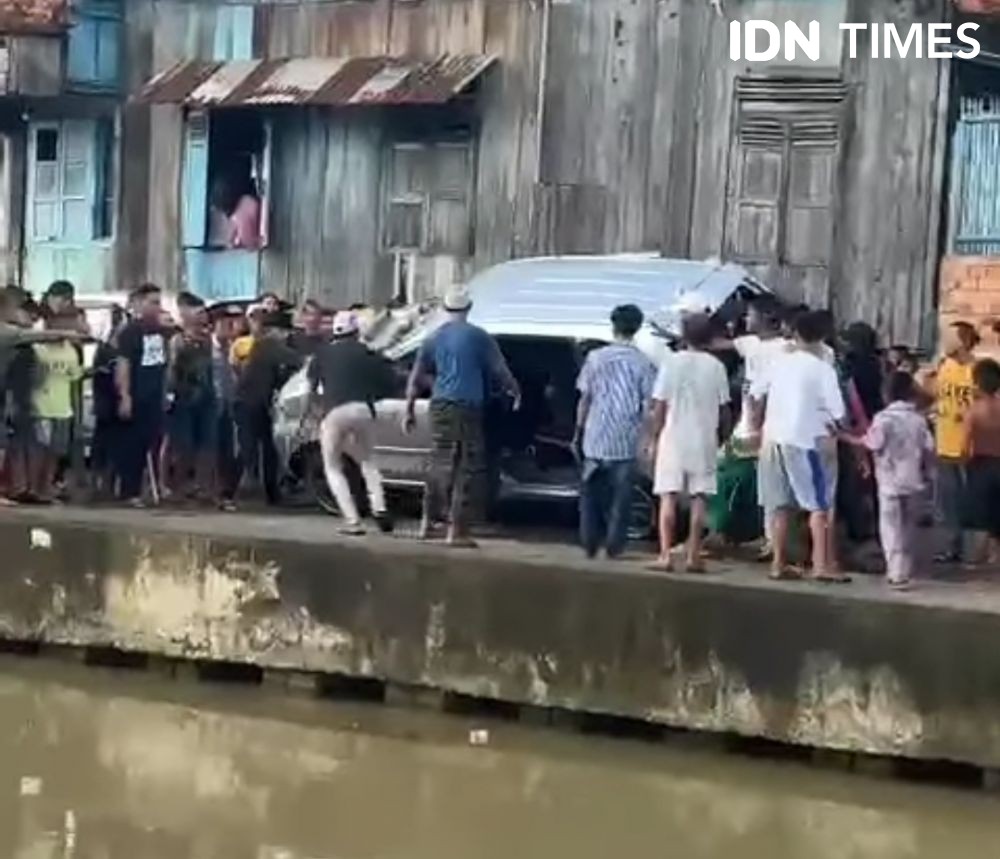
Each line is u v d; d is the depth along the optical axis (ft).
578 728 47.70
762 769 45.32
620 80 77.10
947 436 52.75
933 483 49.88
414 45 80.48
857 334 53.57
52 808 41.88
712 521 51.72
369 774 44.86
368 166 81.30
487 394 51.39
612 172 77.30
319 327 61.52
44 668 53.98
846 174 73.87
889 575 47.55
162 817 41.37
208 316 61.82
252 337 61.36
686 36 76.13
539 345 54.95
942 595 45.78
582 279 56.65
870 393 53.16
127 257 86.02
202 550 51.57
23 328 58.85
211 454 60.13
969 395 52.54
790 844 40.11
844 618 44.04
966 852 39.65
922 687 43.34
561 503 55.16
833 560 49.44
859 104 73.67
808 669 44.45
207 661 51.90
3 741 47.11
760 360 49.75
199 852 38.99
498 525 55.67
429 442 54.13
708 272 56.65
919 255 72.84
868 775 44.50
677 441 48.14
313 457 58.49
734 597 45.14
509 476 55.31
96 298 83.66
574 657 46.96
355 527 53.42
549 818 41.70
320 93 78.89
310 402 58.39
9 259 88.69
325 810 42.06
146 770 44.93
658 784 44.34
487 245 79.20
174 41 84.64
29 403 58.29
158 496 59.88
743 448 51.16
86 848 39.09
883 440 47.39
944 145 72.64
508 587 47.70
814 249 74.43
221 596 51.37
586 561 48.96
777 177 75.00
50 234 87.81
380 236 81.15
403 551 49.37
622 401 49.29
